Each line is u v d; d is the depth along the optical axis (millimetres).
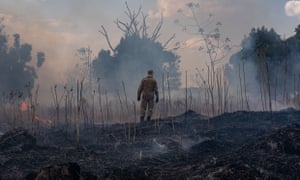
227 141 9570
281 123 11961
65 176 5359
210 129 11516
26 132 9547
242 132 10844
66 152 8477
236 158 6926
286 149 7352
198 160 7414
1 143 9164
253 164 6398
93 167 7203
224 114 14219
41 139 10953
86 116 14273
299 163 6488
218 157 7473
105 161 7746
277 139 7555
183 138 10125
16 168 7215
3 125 13836
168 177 6203
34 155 8258
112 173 6066
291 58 21359
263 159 6754
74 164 5574
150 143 9633
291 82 20812
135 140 10273
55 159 7891
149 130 11820
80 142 10391
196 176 5930
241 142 9352
